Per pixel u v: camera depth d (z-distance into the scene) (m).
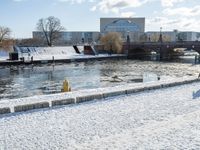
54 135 16.03
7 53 106.81
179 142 14.31
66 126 17.61
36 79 61.94
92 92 28.08
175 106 22.55
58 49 123.56
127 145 14.04
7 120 18.78
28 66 86.81
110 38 128.62
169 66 89.81
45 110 21.30
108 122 18.39
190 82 35.34
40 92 46.91
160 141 14.51
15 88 50.69
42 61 94.12
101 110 21.36
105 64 96.31
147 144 14.12
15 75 68.12
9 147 14.30
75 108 21.92
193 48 115.25
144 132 16.09
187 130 16.17
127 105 22.95
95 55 118.81
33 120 18.80
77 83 56.28
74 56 112.25
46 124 17.98
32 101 23.78
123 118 19.27
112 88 30.94
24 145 14.57
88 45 129.00
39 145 14.58
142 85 31.83
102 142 14.64
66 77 65.38
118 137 15.40
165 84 31.77
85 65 93.00
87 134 16.22
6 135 16.00
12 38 115.94
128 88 28.95
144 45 126.75
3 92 46.75
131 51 129.62
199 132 15.79
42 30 146.50
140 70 79.06
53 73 72.56
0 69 79.00
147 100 24.83
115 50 128.25
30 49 115.75
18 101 24.25
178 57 132.75
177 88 31.09
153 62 104.50
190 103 23.58
